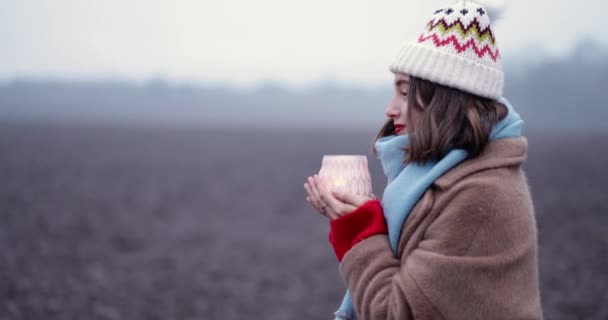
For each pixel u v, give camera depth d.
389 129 2.02
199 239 12.93
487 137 1.69
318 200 1.90
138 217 15.71
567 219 14.80
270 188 23.03
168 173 28.38
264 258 11.10
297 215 16.52
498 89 1.74
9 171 26.72
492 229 1.63
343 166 1.92
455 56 1.71
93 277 9.40
